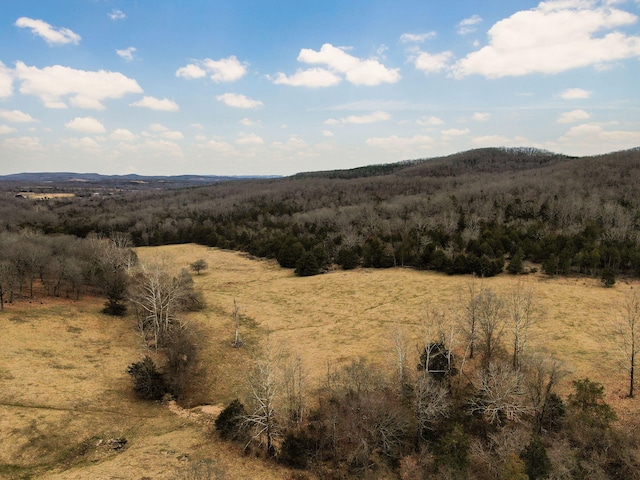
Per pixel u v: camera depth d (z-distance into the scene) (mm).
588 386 35594
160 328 55312
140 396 42531
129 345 53875
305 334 58531
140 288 62062
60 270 66750
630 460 29859
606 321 53656
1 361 42906
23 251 66875
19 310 58094
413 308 64750
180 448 33969
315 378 45156
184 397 43875
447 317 59094
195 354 50062
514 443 29828
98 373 45281
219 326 62625
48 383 40875
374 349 51562
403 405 36031
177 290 59906
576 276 74250
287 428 36438
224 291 81125
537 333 51344
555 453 28516
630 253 72500
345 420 34438
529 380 38688
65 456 31703
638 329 50500
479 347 47250
